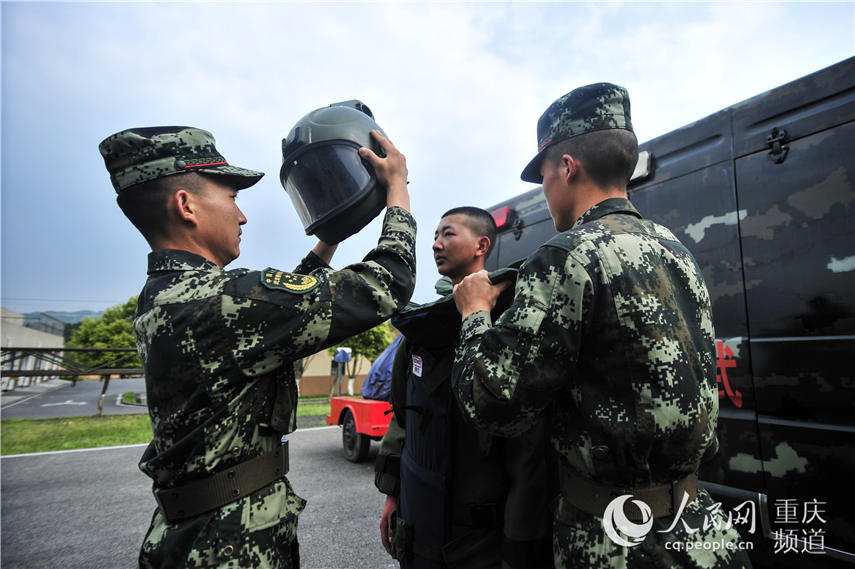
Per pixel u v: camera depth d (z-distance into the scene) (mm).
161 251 1055
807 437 1806
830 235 1798
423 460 1438
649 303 941
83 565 3047
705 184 2244
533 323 943
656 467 936
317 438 8008
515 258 3182
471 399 996
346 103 1330
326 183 1139
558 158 1221
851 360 1702
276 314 926
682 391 915
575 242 994
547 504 1294
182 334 916
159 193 1049
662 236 1097
